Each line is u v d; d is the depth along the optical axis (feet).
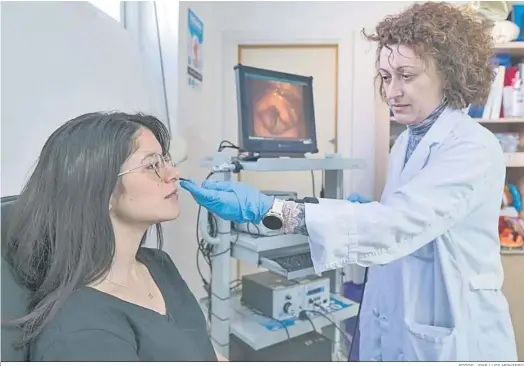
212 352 3.09
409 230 2.82
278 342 5.16
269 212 2.96
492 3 7.07
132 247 2.75
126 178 2.55
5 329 2.11
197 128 7.65
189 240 7.22
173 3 6.15
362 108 9.68
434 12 3.11
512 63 7.97
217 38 9.37
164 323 2.60
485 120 7.27
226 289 4.76
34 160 3.36
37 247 2.41
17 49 3.22
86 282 2.41
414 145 3.72
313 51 9.66
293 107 5.45
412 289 3.44
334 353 5.60
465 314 3.23
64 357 2.06
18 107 3.23
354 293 9.04
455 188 2.89
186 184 3.05
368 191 9.84
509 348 3.38
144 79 5.86
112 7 5.55
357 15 9.53
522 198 7.61
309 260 4.65
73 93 3.97
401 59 3.11
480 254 3.30
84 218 2.38
